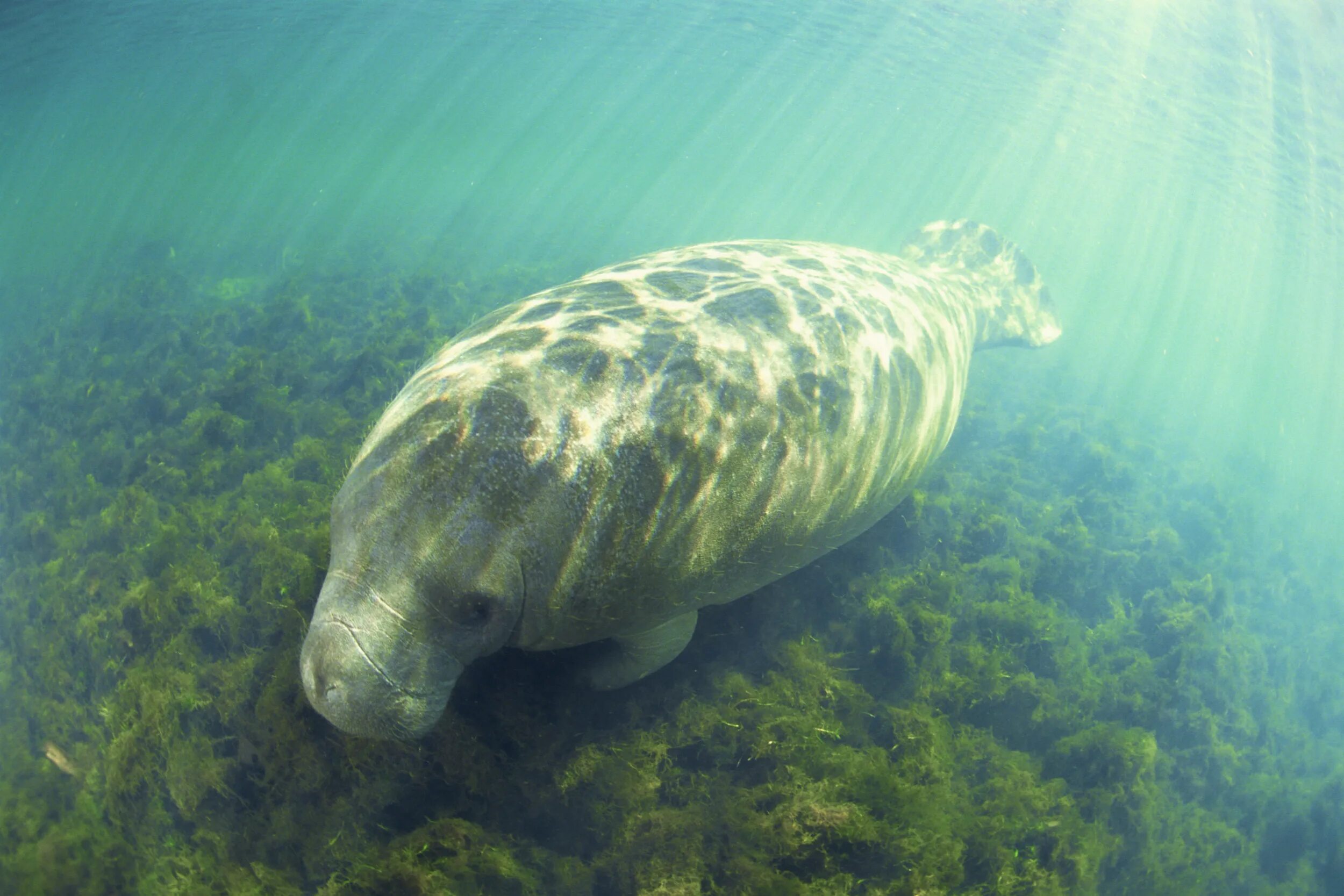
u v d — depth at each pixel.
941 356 1.79
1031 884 1.35
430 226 7.22
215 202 12.87
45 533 1.96
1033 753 1.68
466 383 1.14
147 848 1.23
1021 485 2.62
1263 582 2.69
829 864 1.26
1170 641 2.05
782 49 9.04
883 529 2.04
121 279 4.87
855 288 1.65
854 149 18.14
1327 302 14.10
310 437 2.08
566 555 1.13
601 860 1.27
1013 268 2.75
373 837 1.25
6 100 11.61
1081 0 5.04
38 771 1.34
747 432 1.26
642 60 11.54
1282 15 4.27
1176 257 18.72
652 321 1.29
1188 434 4.32
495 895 1.21
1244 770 1.87
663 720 1.45
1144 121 7.23
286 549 1.58
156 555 1.70
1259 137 6.25
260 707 1.34
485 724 1.37
